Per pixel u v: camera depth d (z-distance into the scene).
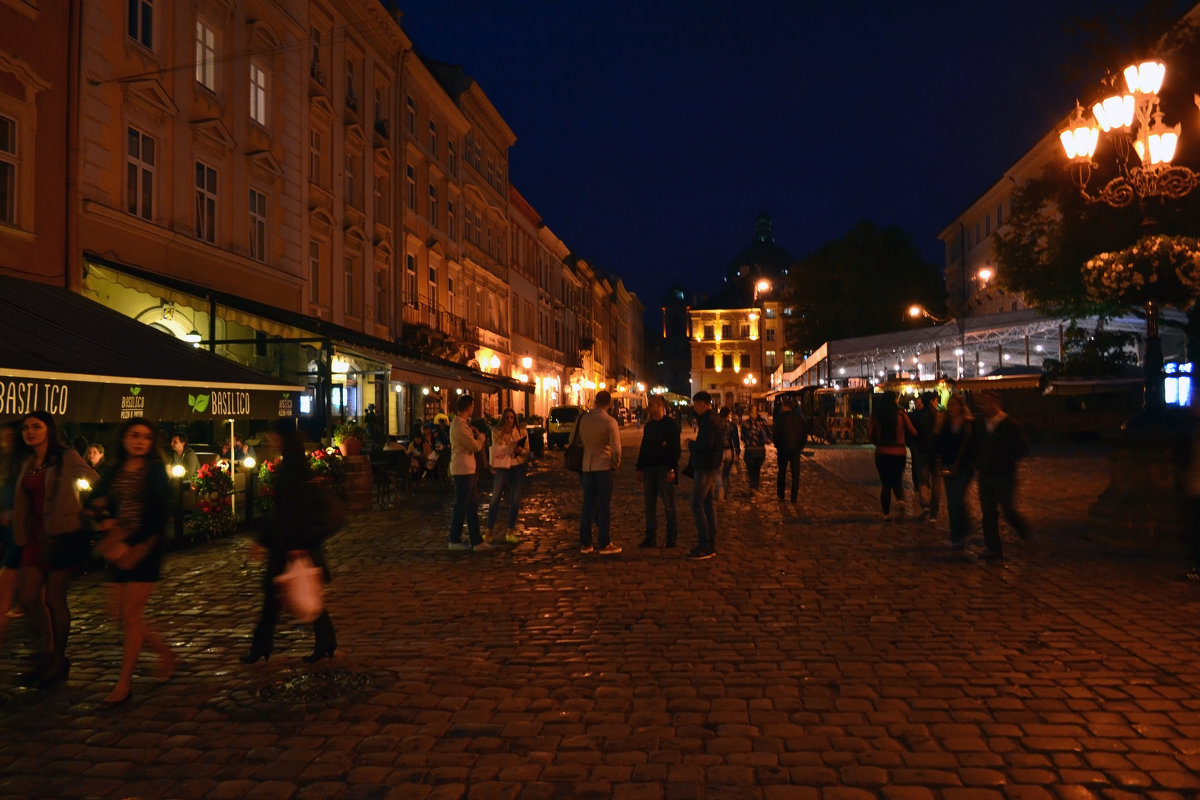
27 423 5.58
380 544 10.90
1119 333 32.12
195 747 4.40
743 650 5.93
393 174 29.02
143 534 5.16
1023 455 9.12
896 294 56.00
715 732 4.48
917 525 11.84
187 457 13.41
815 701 4.91
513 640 6.29
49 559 5.48
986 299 60.44
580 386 65.19
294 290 21.50
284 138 21.12
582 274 67.81
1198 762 4.05
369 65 27.19
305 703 5.00
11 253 12.92
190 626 6.84
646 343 121.75
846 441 37.38
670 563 9.30
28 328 10.38
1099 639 6.07
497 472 10.95
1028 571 8.47
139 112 15.82
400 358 20.97
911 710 4.75
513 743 4.39
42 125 13.55
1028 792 3.77
